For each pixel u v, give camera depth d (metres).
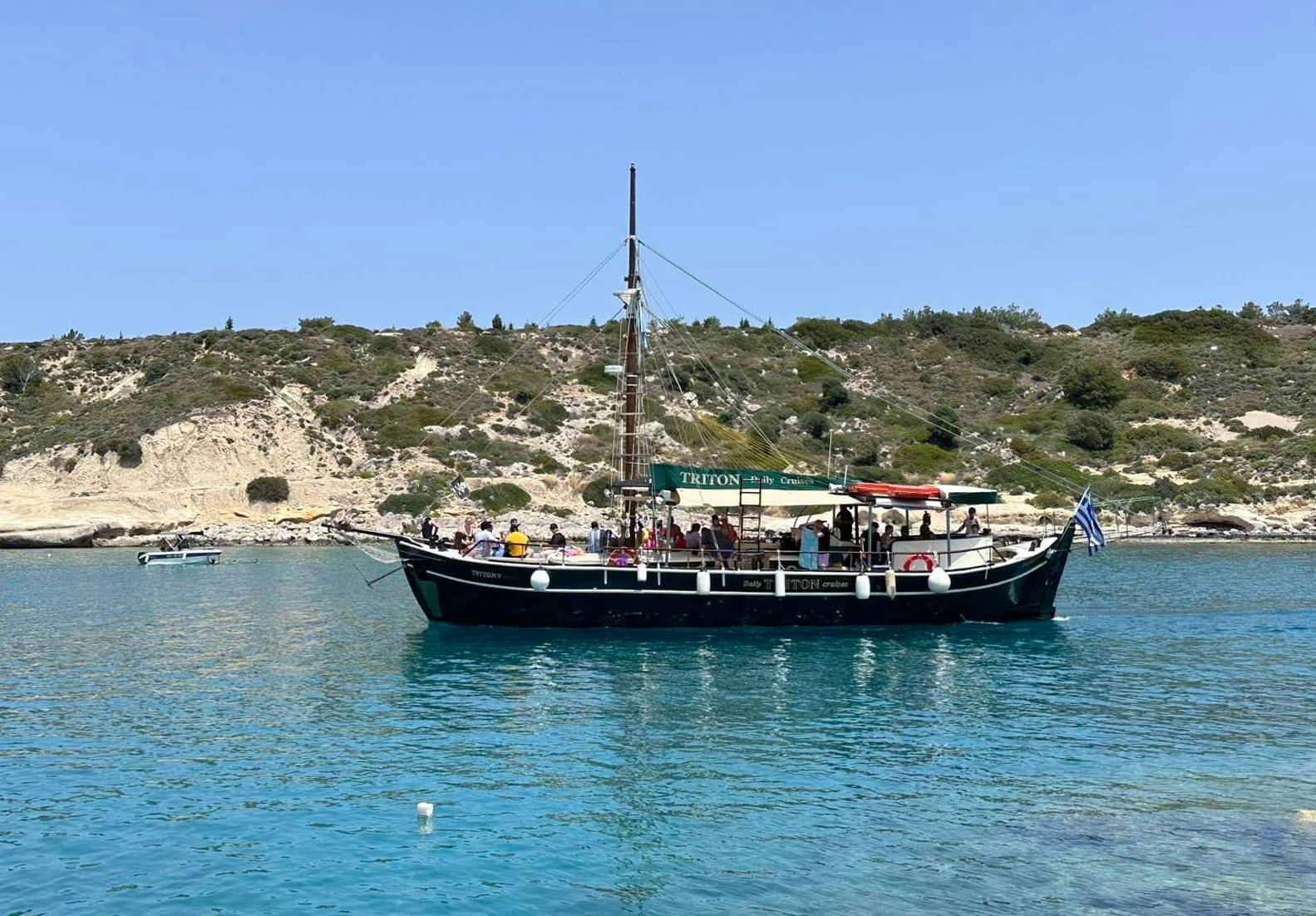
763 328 129.88
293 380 103.44
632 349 41.28
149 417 93.25
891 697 27.03
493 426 97.44
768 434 92.88
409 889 15.25
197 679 29.58
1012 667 31.08
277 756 21.73
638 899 15.02
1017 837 17.28
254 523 83.38
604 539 37.88
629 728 23.86
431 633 36.91
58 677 29.97
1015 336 134.75
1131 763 21.17
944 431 94.94
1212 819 18.05
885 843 17.05
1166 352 123.62
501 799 19.03
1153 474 92.44
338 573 60.75
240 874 15.78
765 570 36.66
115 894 15.09
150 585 54.56
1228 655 33.09
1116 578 56.56
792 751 22.02
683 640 35.03
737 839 17.20
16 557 72.00
